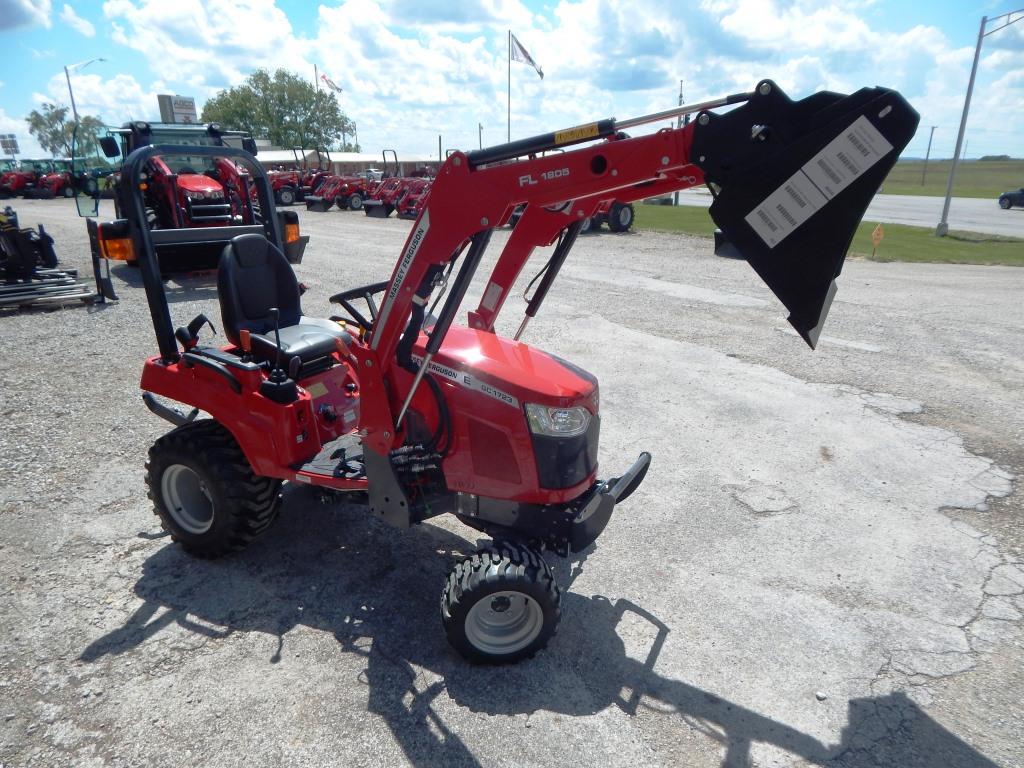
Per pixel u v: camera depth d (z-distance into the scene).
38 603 3.32
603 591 3.50
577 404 3.01
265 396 3.39
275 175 26.55
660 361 7.04
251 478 3.50
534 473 3.01
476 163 2.73
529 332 8.05
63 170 31.69
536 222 3.31
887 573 3.65
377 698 2.77
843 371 6.80
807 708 2.77
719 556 3.80
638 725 2.66
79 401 5.81
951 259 14.83
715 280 11.41
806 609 3.37
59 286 9.64
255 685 2.83
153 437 5.14
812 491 4.51
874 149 2.16
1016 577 3.63
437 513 3.22
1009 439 5.29
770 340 7.81
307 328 4.09
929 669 2.98
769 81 2.26
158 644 3.06
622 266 12.77
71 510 4.14
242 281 3.92
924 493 4.48
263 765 2.45
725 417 5.67
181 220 10.62
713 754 2.54
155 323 3.70
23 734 2.57
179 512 3.71
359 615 3.29
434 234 2.85
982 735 2.64
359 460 3.51
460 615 2.81
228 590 3.46
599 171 2.56
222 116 73.81
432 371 3.07
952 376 6.68
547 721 2.67
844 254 2.27
